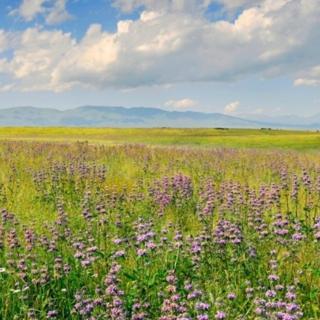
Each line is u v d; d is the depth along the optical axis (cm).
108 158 2770
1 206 1436
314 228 1036
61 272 804
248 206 1300
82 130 12950
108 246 993
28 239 946
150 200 1490
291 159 2873
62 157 2680
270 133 12150
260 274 826
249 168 2411
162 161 2703
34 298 751
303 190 1669
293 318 613
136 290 741
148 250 842
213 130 13612
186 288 723
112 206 1351
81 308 689
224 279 815
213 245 915
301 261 895
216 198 1455
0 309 693
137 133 11581
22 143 3644
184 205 1440
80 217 1261
